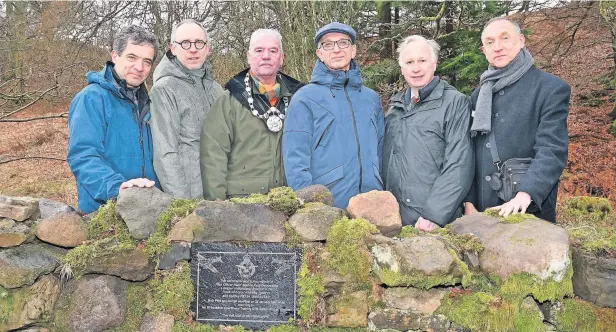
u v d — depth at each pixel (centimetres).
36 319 258
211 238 263
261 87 316
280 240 262
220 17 989
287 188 276
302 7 750
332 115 299
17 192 952
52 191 948
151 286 270
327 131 299
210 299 264
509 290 244
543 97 284
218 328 263
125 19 1298
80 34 1141
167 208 271
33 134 1292
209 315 264
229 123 312
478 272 255
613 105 903
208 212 263
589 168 746
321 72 309
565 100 282
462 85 656
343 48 306
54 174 1060
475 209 308
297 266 262
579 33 1010
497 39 291
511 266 245
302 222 262
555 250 241
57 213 271
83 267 263
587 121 879
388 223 265
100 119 286
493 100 297
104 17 1266
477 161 301
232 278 264
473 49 638
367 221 263
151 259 269
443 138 295
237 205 265
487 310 245
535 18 1008
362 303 257
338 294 261
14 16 930
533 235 249
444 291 254
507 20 295
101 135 285
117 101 294
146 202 267
